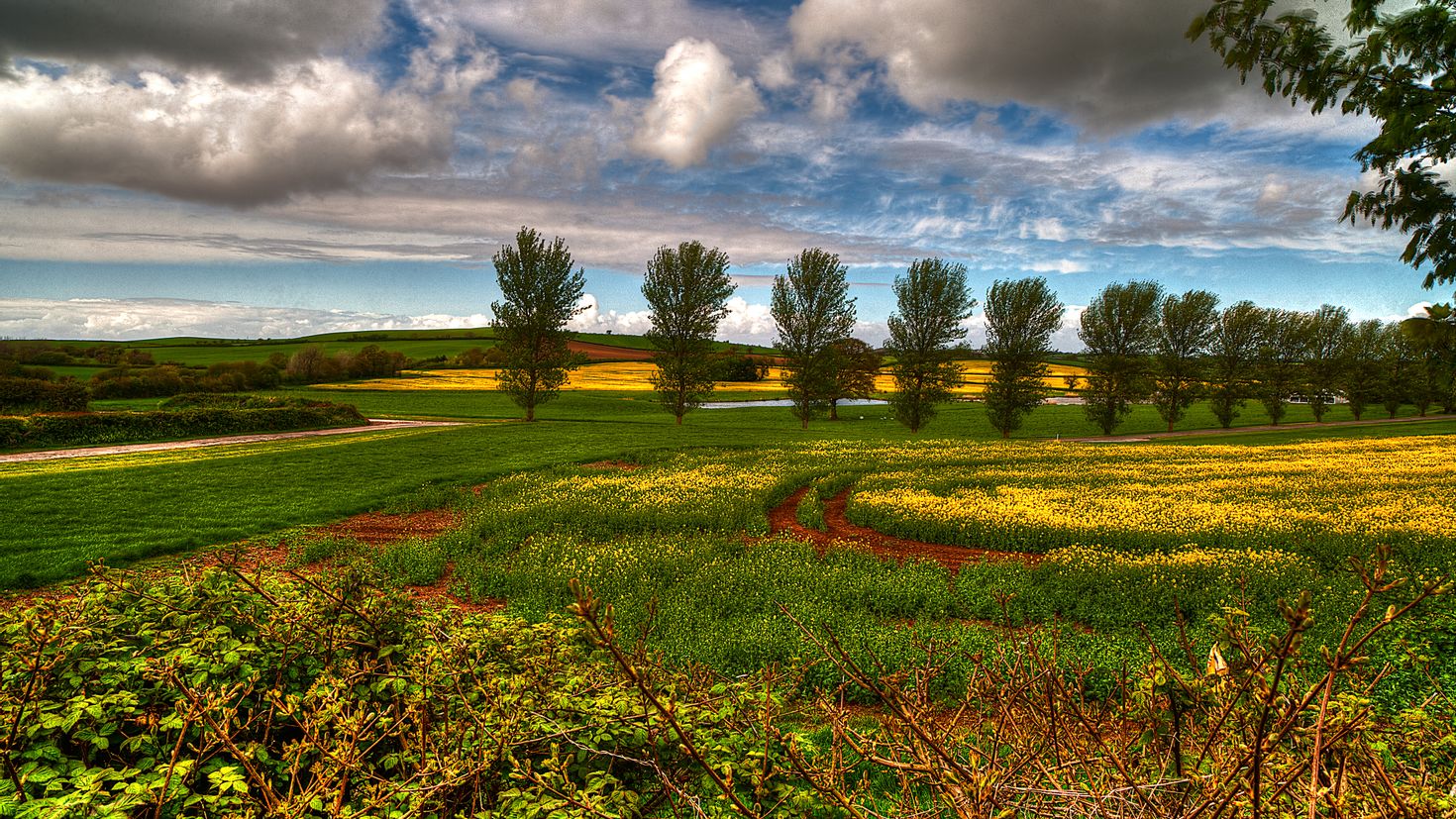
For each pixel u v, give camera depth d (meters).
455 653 4.50
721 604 11.65
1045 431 67.88
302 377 85.25
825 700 3.49
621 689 4.37
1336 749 2.70
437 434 42.62
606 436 43.16
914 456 33.25
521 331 58.09
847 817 3.59
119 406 53.91
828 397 68.50
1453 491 21.67
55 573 12.70
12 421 35.38
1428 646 8.03
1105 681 7.69
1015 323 60.34
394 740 4.44
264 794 3.21
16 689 3.76
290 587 5.60
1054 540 16.34
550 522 18.02
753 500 21.16
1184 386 67.56
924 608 11.68
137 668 4.02
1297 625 1.97
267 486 22.98
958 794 2.54
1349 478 25.11
